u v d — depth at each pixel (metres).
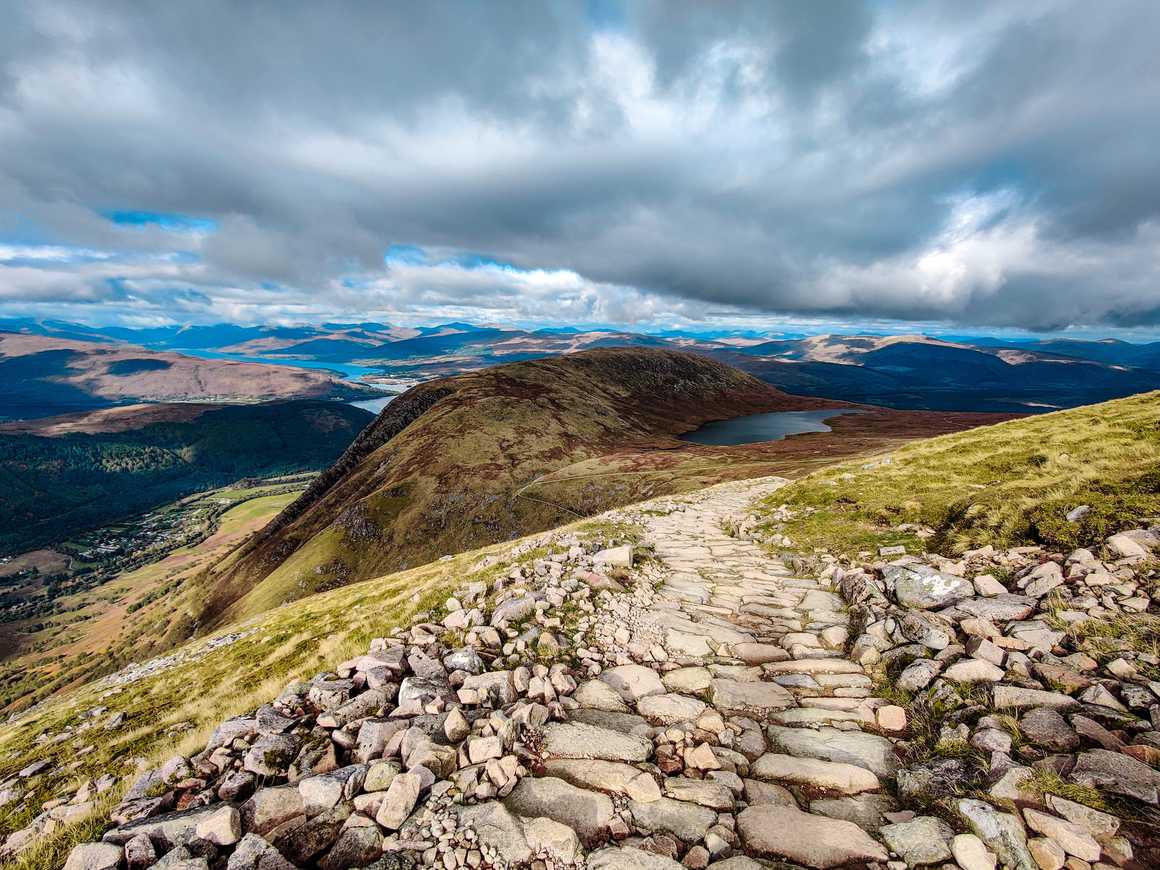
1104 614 7.79
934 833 4.82
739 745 6.58
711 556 17.08
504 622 10.18
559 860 4.79
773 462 117.38
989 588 9.59
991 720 6.05
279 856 4.91
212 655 23.59
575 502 136.12
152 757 9.05
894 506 17.36
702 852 4.85
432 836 5.08
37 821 6.73
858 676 8.26
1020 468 17.77
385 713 7.36
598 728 6.83
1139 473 12.27
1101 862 4.19
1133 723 5.47
